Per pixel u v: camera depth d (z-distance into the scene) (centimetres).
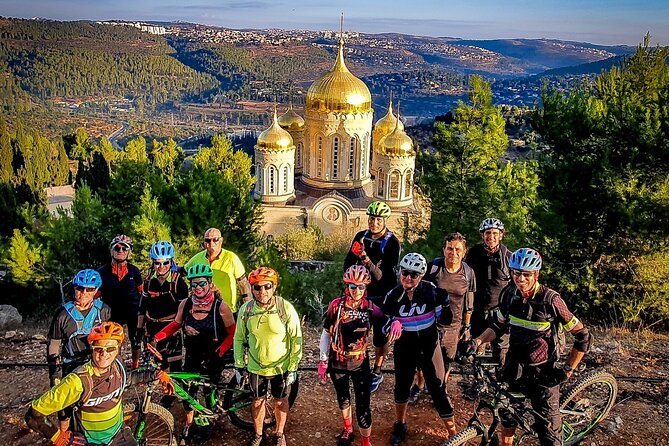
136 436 646
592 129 1465
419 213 3888
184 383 710
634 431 753
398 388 719
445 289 736
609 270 1423
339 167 5097
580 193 1446
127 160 2483
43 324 1325
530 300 611
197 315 708
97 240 2233
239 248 2227
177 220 2067
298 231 3950
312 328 1264
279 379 692
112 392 551
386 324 685
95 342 530
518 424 655
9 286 2152
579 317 1405
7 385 907
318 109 4956
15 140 7625
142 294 767
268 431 762
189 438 741
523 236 1552
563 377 614
